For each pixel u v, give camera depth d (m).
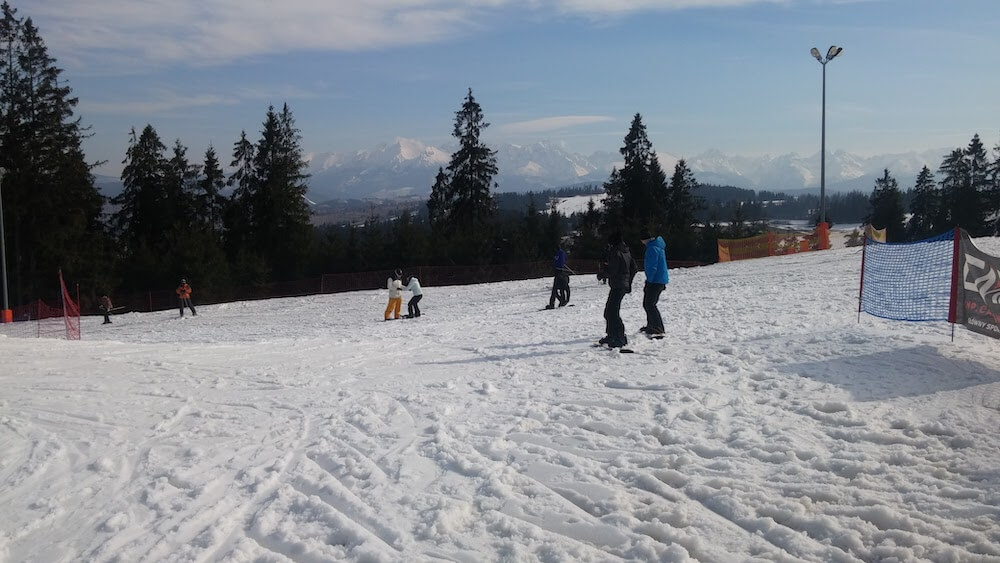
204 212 63.56
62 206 49.06
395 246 51.50
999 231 63.12
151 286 48.50
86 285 47.44
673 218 66.00
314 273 54.22
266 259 56.53
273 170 58.84
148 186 58.69
